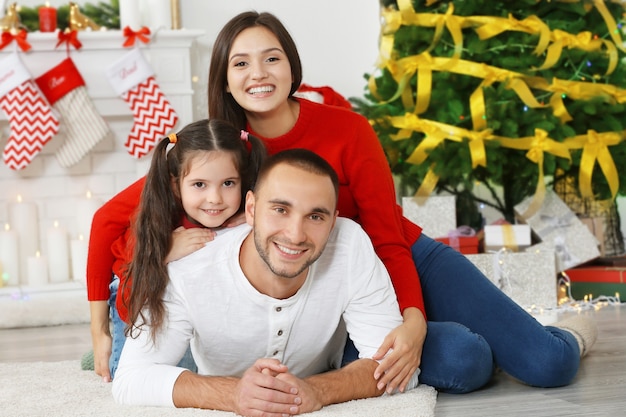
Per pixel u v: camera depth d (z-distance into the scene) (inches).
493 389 97.4
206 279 84.1
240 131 95.4
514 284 167.5
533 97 168.4
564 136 171.2
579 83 172.2
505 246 173.0
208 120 95.2
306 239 79.2
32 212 192.2
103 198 196.9
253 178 94.5
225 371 90.4
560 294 174.4
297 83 98.5
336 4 210.5
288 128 98.4
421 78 172.9
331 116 98.6
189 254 86.4
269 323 85.0
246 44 93.8
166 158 92.9
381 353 86.7
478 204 184.9
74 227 196.5
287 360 89.1
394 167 181.2
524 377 97.3
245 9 204.4
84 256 187.9
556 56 171.3
